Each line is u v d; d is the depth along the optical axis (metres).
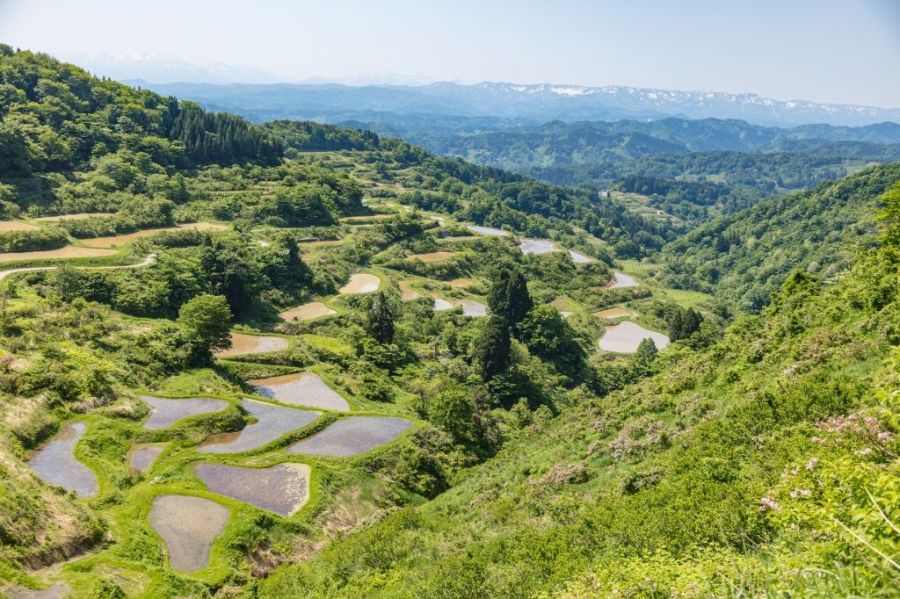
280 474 50.47
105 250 96.19
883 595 7.75
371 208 174.25
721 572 13.98
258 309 100.00
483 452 64.69
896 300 35.31
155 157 148.38
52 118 140.00
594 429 43.56
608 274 183.00
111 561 34.44
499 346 94.19
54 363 55.66
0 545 30.95
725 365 44.31
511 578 22.55
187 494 44.66
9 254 88.50
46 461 45.06
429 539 33.72
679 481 25.52
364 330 97.38
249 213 137.88
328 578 32.81
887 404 17.88
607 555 21.16
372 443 58.28
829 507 11.48
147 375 64.38
